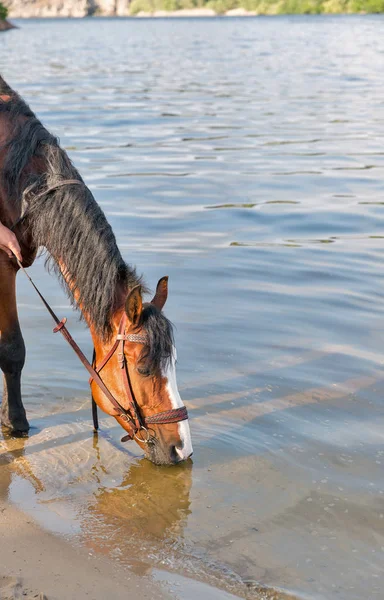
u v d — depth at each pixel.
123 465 4.22
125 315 3.68
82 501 3.85
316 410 4.76
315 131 15.04
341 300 6.54
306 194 10.03
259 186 10.46
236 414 4.73
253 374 5.25
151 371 3.64
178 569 3.28
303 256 7.64
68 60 36.31
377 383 5.11
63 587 3.12
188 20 114.75
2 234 3.91
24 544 3.43
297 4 117.19
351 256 7.63
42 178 3.95
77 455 4.32
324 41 50.91
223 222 8.77
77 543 3.46
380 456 4.23
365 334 5.88
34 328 5.99
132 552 3.40
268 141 13.98
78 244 3.77
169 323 3.69
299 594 3.11
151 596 3.08
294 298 6.59
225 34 65.44
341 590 3.15
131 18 139.62
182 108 18.64
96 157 12.38
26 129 4.04
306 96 20.91
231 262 7.46
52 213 3.82
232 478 4.05
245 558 3.37
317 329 5.97
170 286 6.80
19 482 4.02
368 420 4.64
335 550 3.43
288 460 4.21
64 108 18.36
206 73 28.48
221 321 6.09
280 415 4.71
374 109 18.08
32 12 166.38
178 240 8.11
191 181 10.75
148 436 3.85
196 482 4.03
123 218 8.86
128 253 7.63
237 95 21.33
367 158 12.29
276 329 5.97
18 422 4.51
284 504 3.80
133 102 19.77
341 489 3.92
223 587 3.16
